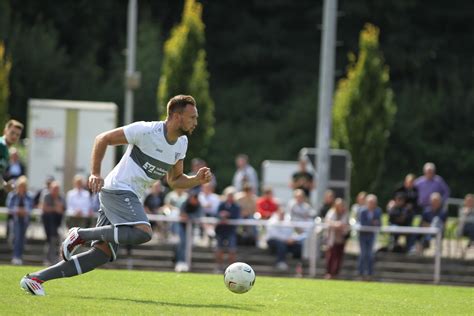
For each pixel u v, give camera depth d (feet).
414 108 399.24
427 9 421.59
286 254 176.04
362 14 417.28
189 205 168.86
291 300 86.63
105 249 76.59
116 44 415.03
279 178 234.58
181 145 76.33
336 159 210.79
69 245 74.95
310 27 436.76
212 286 97.76
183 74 251.39
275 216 176.55
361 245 167.73
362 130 258.37
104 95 376.89
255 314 72.33
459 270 179.32
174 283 99.25
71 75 374.63
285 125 410.11
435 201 183.73
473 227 184.34
